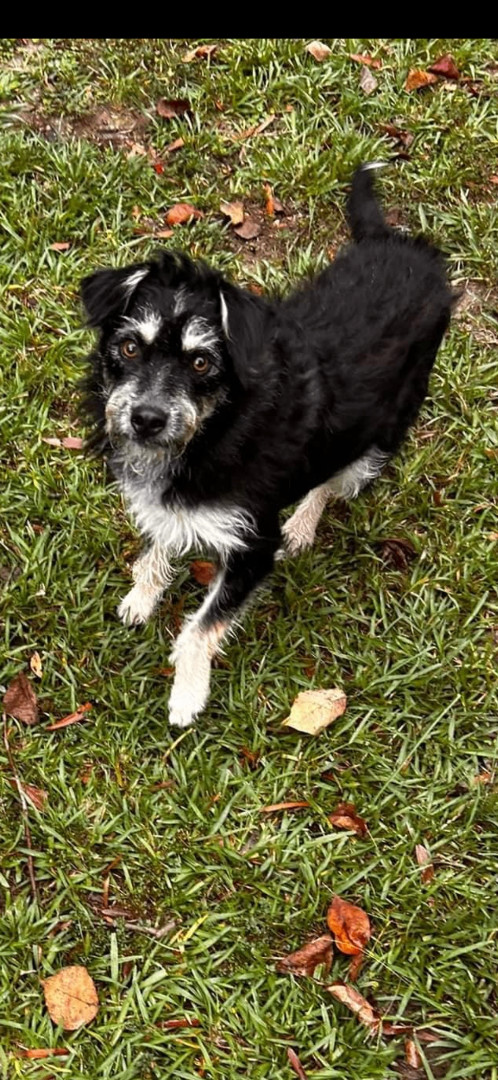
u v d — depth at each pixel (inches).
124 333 32.7
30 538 41.5
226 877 35.0
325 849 35.8
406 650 40.7
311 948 33.5
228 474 33.9
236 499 34.4
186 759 37.6
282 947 34.0
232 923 34.3
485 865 35.8
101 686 38.8
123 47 56.9
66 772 36.8
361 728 38.5
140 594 40.0
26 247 49.3
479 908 34.8
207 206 52.4
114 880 34.9
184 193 52.6
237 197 52.9
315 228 52.4
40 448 43.6
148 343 32.3
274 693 39.6
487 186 54.5
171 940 33.7
